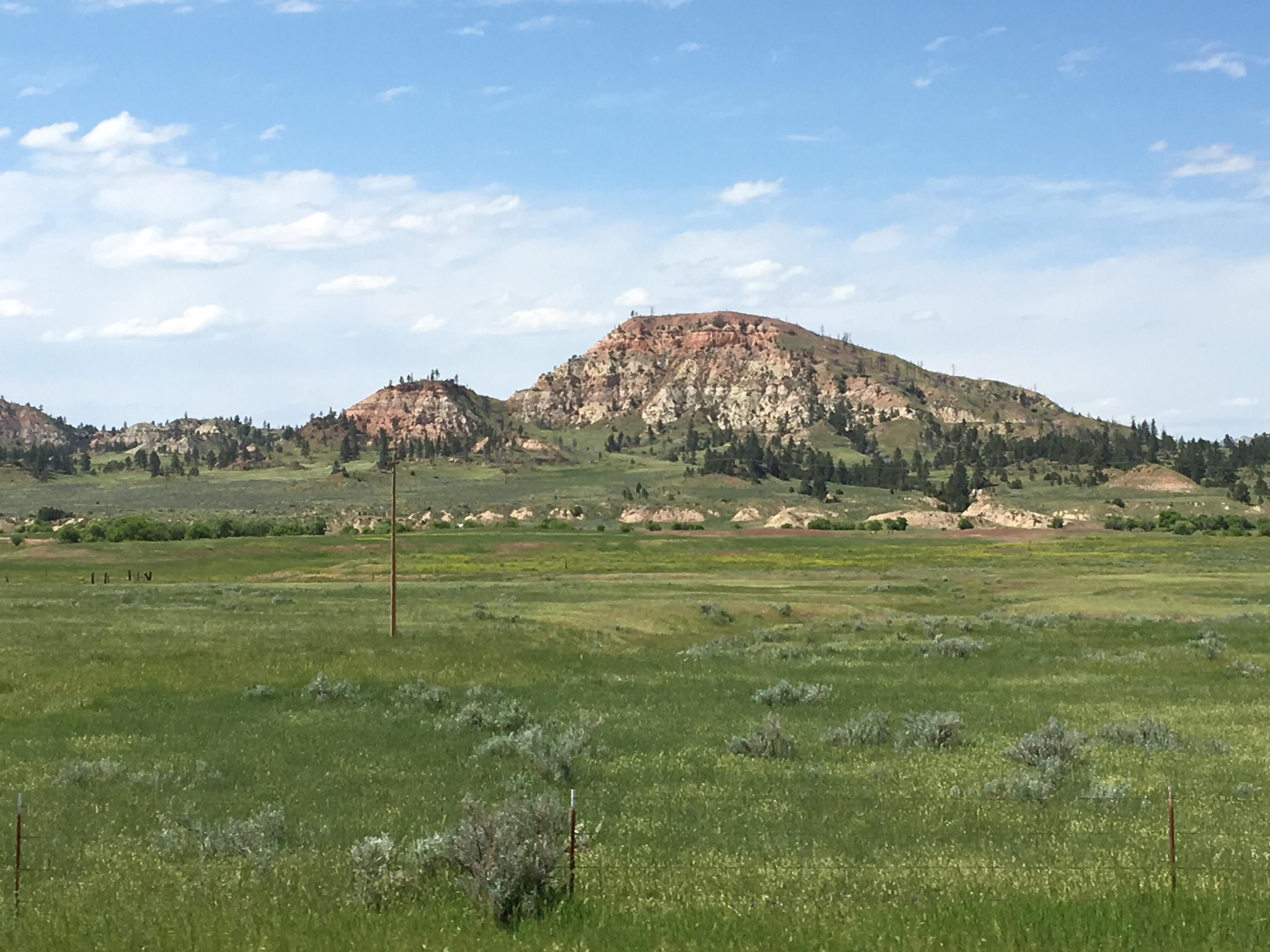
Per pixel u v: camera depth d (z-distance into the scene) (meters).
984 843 17.45
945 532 188.62
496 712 31.77
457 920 12.69
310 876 15.21
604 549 145.00
